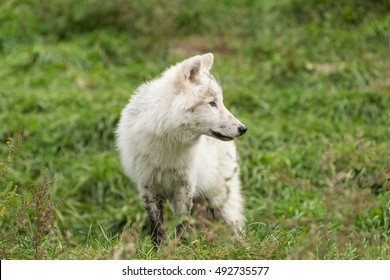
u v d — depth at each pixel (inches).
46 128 523.5
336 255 309.3
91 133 522.3
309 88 595.5
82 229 444.5
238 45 681.0
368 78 602.2
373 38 655.1
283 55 637.9
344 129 528.4
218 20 722.8
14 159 486.9
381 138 517.3
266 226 395.9
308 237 297.3
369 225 406.0
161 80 343.3
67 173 490.3
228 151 389.7
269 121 551.8
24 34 677.3
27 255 323.6
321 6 701.9
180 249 314.3
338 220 386.6
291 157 491.5
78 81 602.2
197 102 326.3
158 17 689.0
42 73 610.2
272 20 698.2
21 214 325.7
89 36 676.7
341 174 300.2
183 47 687.1
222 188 385.7
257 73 619.5
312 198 450.9
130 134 346.9
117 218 453.4
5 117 527.8
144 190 355.6
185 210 354.9
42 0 712.4
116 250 306.5
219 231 312.7
